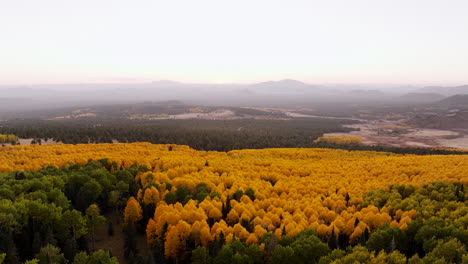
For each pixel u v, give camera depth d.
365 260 49.62
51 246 55.16
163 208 70.69
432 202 69.50
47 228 61.56
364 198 78.75
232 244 56.09
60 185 80.56
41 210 64.00
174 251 62.19
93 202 77.62
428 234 55.75
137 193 84.25
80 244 64.12
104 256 54.25
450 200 71.25
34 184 76.38
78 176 84.81
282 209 72.19
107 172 92.62
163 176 90.12
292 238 58.69
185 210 67.62
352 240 62.22
